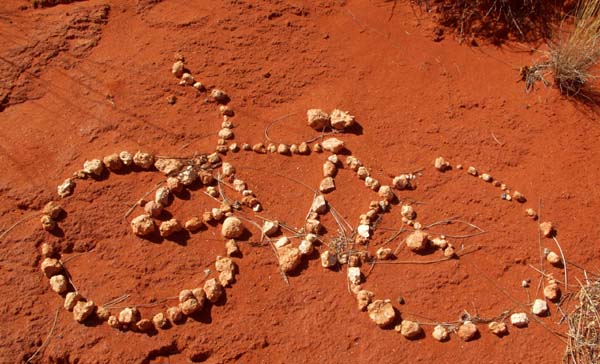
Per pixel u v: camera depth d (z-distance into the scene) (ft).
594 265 7.70
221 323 7.29
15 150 8.11
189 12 9.27
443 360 7.19
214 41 9.00
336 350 7.21
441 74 8.93
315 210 7.86
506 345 7.28
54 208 7.69
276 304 7.38
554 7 9.48
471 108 8.66
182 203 7.88
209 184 8.00
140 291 7.43
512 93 8.81
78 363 7.14
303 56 8.98
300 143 8.30
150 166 8.04
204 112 8.48
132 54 8.86
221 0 9.40
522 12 9.46
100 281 7.47
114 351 7.16
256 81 8.73
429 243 7.72
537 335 7.34
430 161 8.24
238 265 7.55
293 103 8.62
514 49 9.22
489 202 8.01
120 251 7.61
